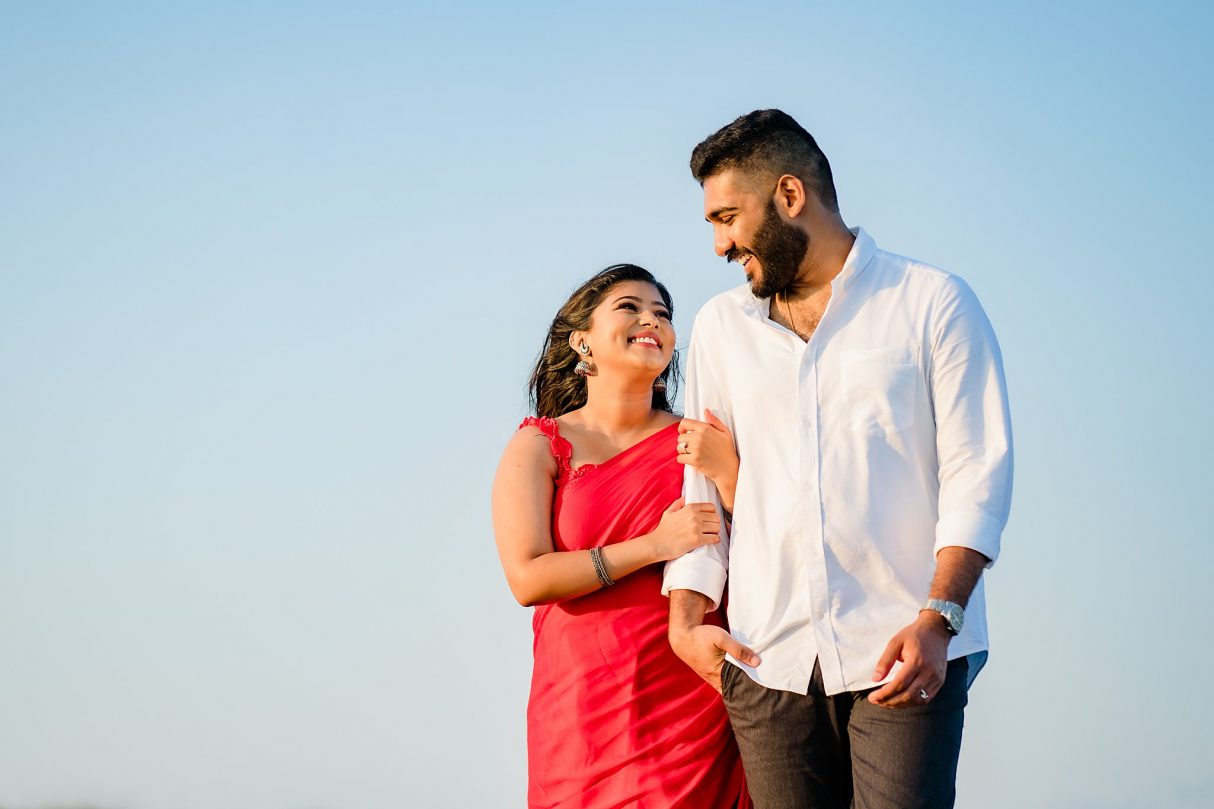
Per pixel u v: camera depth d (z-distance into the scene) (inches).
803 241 161.2
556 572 181.5
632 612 183.2
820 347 159.0
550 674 185.8
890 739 147.6
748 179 161.2
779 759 155.6
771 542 157.4
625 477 191.0
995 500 149.8
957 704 148.3
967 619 150.9
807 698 153.7
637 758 177.8
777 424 159.9
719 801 178.2
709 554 170.2
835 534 153.9
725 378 168.4
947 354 155.4
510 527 189.2
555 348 207.9
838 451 155.8
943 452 154.3
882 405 155.3
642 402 200.1
